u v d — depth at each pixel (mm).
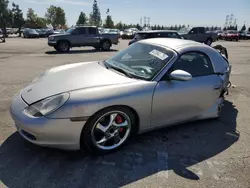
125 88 2520
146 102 2625
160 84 2732
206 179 2285
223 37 31562
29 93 2576
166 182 2213
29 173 2242
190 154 2709
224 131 3322
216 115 3518
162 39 3609
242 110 4156
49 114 2225
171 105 2859
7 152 2553
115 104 2414
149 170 2379
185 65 3023
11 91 4750
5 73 6605
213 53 3412
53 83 2670
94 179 2207
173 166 2465
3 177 2170
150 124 2818
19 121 2309
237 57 11883
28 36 31438
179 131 3262
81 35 14258
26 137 2393
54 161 2441
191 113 3168
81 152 2621
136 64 3131
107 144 2629
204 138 3100
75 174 2264
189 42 3424
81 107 2260
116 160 2521
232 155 2723
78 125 2295
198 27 18719
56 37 13508
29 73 6730
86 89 2422
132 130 2750
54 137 2270
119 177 2252
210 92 3223
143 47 3434
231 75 7199
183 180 2252
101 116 2406
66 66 3471
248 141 3066
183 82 2922
